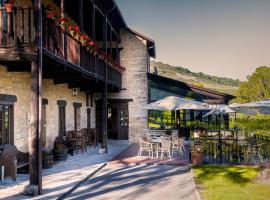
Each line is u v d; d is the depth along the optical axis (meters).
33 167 8.16
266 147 14.24
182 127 23.06
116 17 20.14
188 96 23.73
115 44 23.34
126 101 23.08
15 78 11.54
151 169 12.01
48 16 9.48
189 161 13.34
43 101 13.73
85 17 18.30
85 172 11.18
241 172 10.98
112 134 23.16
